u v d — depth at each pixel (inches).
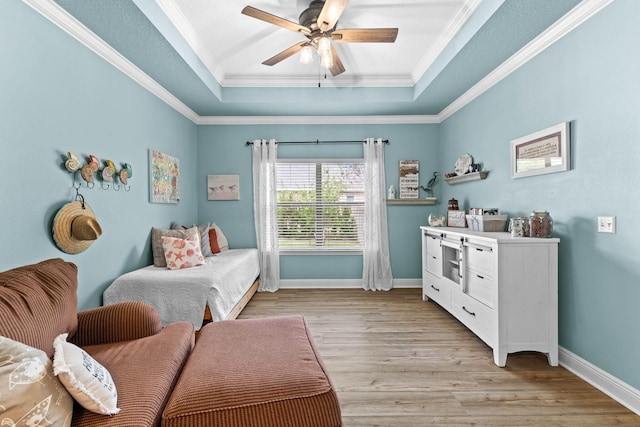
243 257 145.7
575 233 85.8
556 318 89.4
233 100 151.4
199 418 45.3
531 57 101.8
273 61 104.0
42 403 35.8
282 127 177.6
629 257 71.3
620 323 73.5
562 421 67.2
